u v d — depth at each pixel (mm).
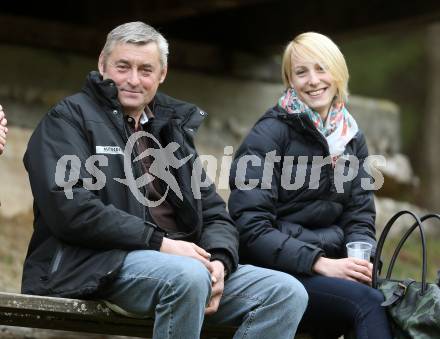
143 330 13891
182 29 26156
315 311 13375
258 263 13719
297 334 13844
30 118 23344
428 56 49406
